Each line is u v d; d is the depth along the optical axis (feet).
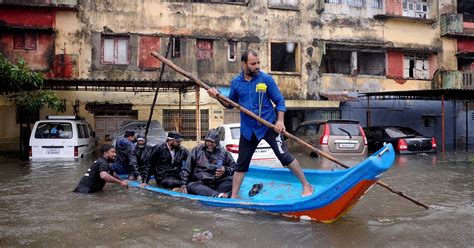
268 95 18.10
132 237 13.88
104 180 22.89
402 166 35.24
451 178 28.02
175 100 63.10
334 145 40.27
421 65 75.41
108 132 61.62
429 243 13.14
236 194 18.67
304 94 67.97
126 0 61.57
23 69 44.60
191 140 63.26
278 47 71.05
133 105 61.57
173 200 19.56
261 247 12.74
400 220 16.03
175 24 63.10
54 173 31.58
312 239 13.52
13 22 58.18
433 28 74.95
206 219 16.07
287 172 22.71
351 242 13.20
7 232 14.67
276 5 67.05
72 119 44.91
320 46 68.95
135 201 19.84
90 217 16.74
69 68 59.41
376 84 71.56
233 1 67.26
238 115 64.75
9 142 57.57
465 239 13.56
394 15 71.10
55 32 59.31
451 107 73.97
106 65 60.75
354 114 69.31
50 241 13.57
